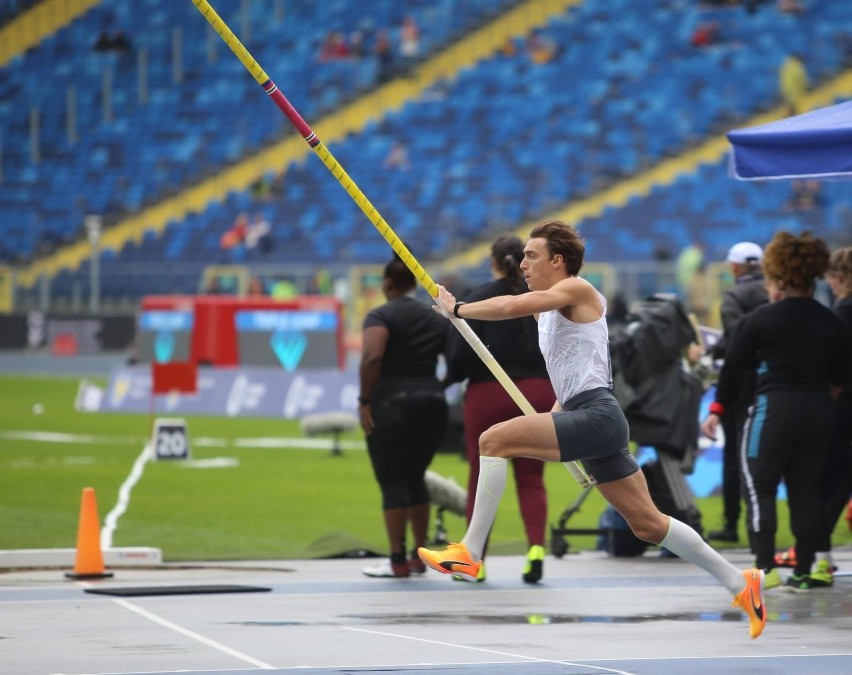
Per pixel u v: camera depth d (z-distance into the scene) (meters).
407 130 144.12
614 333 36.66
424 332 32.56
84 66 163.12
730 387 30.11
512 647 22.33
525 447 21.31
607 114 137.12
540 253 21.86
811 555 29.30
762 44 137.62
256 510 47.03
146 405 92.75
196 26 162.25
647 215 125.06
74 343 124.75
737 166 28.81
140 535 40.81
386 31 155.00
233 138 150.38
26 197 152.25
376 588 30.52
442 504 38.84
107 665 20.42
